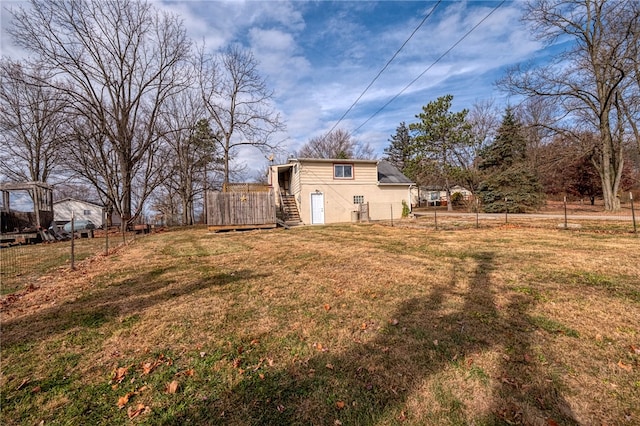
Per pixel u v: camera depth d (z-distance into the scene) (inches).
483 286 161.6
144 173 1029.8
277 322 125.0
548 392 76.8
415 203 1585.9
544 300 137.6
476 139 1127.6
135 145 850.8
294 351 101.3
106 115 764.6
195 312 138.3
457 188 1466.5
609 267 185.3
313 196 681.0
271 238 418.9
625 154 726.5
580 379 81.3
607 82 609.6
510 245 278.4
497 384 80.7
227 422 70.6
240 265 238.1
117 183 815.1
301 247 319.9
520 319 119.0
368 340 106.9
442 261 226.5
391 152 1812.3
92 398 80.4
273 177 754.8
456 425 67.6
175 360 98.3
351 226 555.8
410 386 81.2
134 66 743.1
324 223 684.1
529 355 93.4
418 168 1080.8
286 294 160.6
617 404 71.8
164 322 128.0
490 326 114.1
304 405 75.5
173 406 76.6
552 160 736.3
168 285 185.0
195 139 1088.8
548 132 709.3
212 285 181.8
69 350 106.0
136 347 107.3
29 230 515.2
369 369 89.5
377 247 299.9
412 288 162.9
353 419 70.3
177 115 1046.4
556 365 87.9
